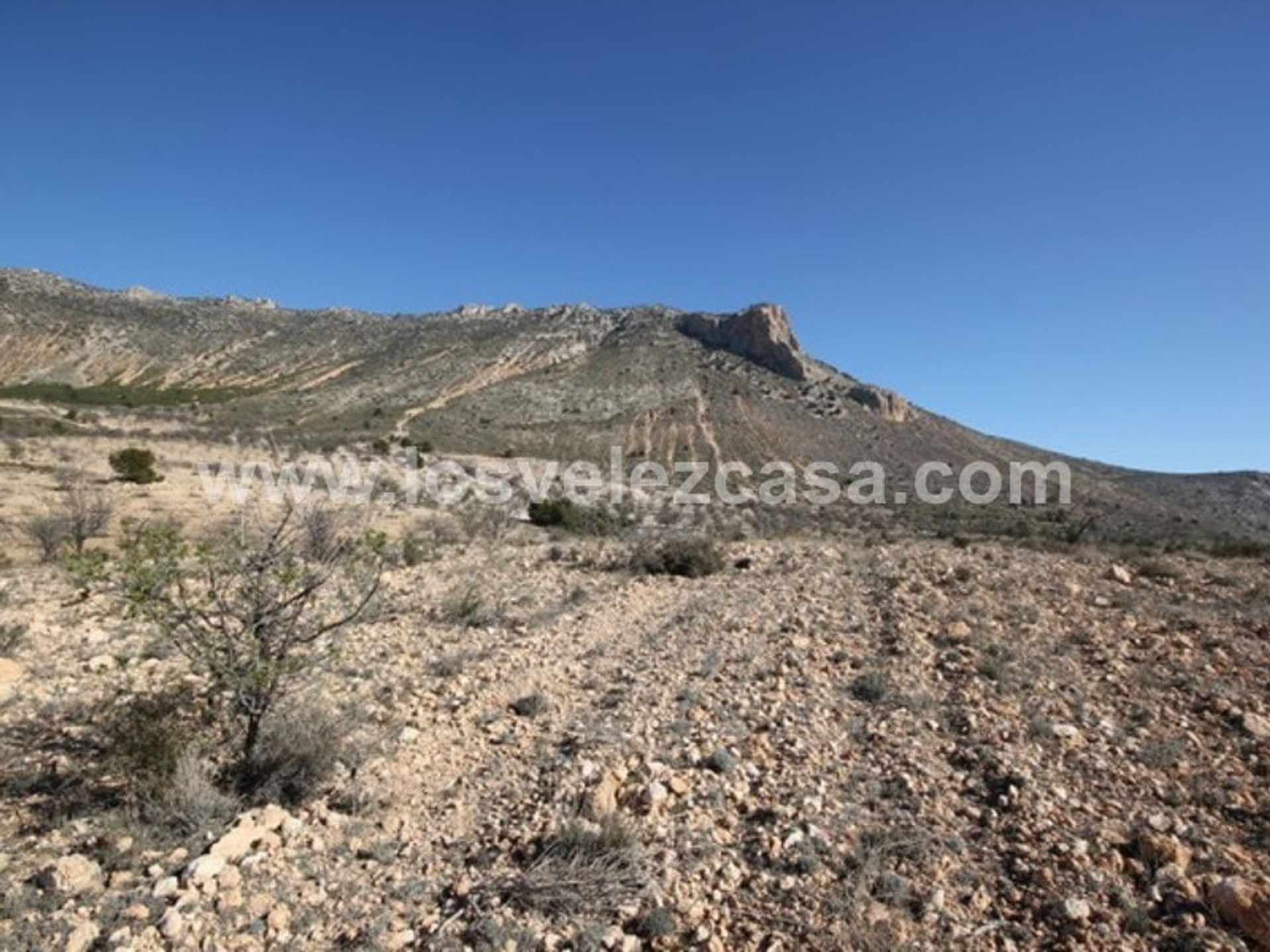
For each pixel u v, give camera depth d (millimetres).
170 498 23359
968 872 3951
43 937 3426
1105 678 6719
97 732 5422
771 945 3461
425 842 4371
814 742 5508
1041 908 3652
